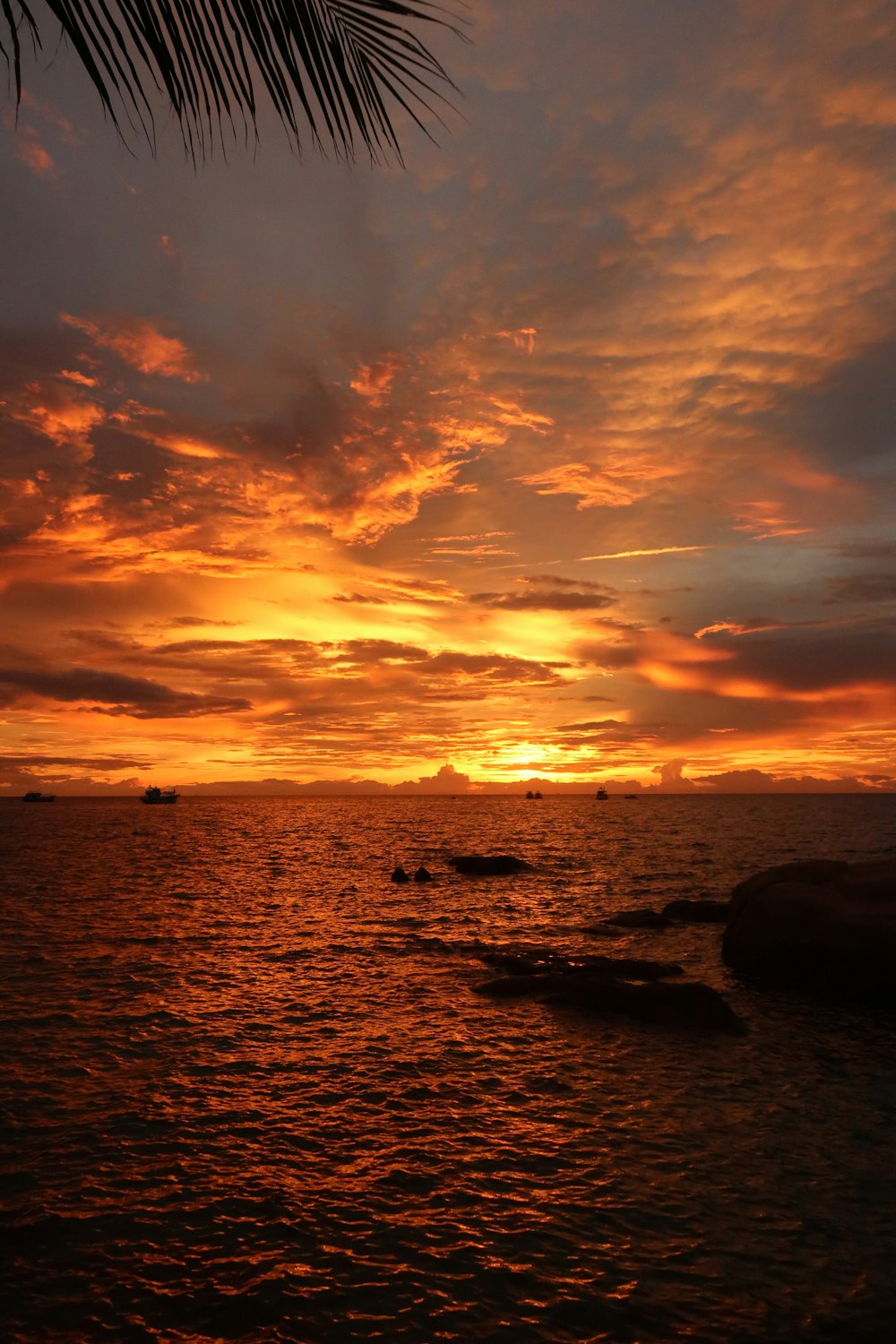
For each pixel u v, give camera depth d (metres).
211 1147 9.85
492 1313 6.66
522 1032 14.55
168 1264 7.38
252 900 32.47
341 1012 15.82
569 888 35.97
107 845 68.50
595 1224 8.09
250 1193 8.73
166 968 19.50
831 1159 9.54
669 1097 11.52
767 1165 9.39
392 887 36.81
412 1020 15.34
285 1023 15.10
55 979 18.08
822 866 19.86
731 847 60.00
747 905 19.22
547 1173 9.20
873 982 16.42
